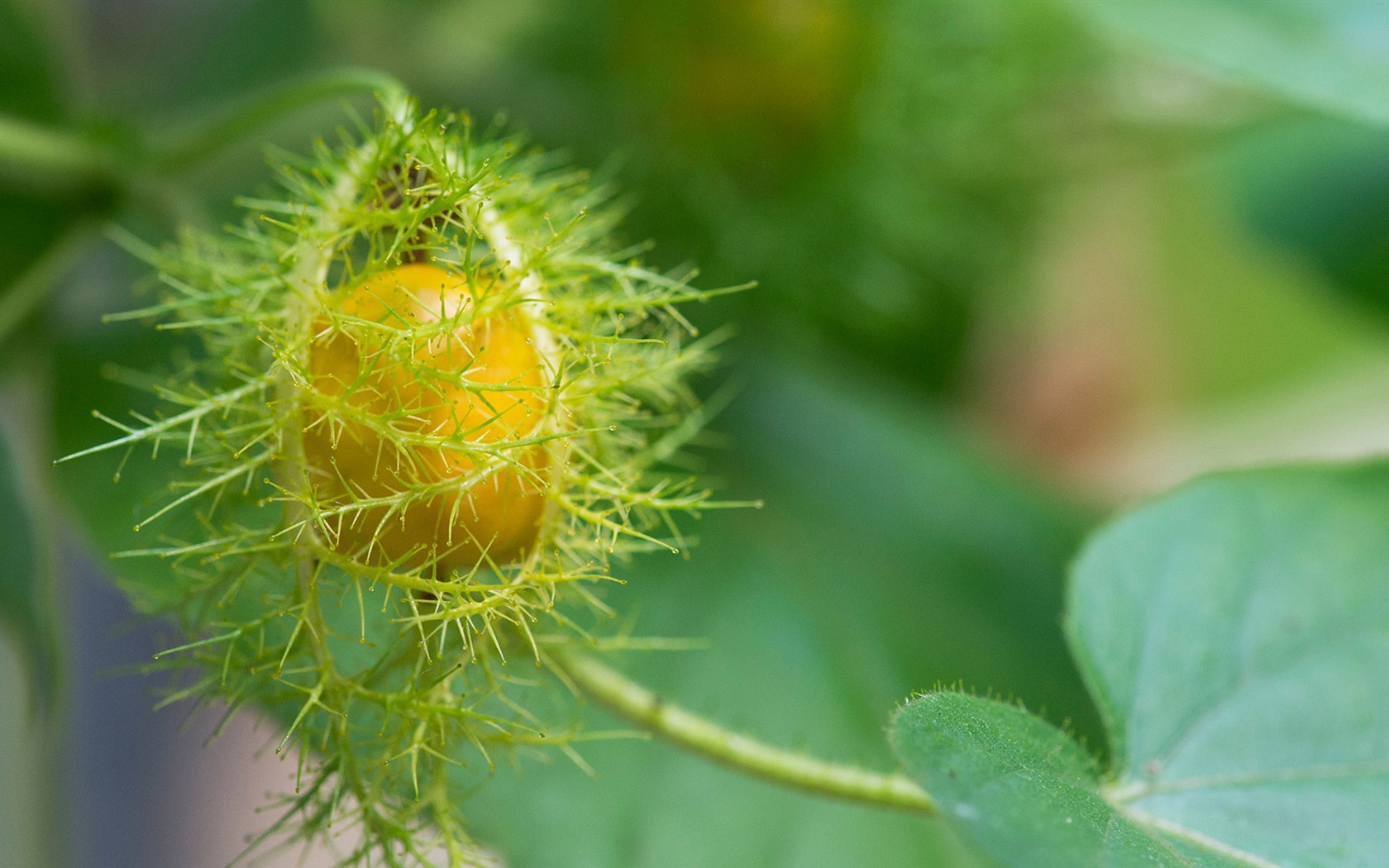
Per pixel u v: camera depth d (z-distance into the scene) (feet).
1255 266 1.82
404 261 0.92
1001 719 0.89
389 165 0.91
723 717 1.06
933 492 1.19
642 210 1.22
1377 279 1.35
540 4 1.25
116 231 1.07
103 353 1.08
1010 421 1.70
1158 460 1.82
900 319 1.40
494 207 0.91
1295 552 0.98
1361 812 0.93
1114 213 1.76
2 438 1.00
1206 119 1.37
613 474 0.92
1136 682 0.95
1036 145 1.38
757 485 1.17
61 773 1.07
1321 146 1.38
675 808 1.03
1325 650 0.96
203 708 0.91
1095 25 1.13
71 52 1.15
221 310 0.93
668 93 1.20
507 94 1.24
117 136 1.07
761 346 1.25
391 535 0.89
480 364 0.89
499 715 0.97
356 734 0.92
